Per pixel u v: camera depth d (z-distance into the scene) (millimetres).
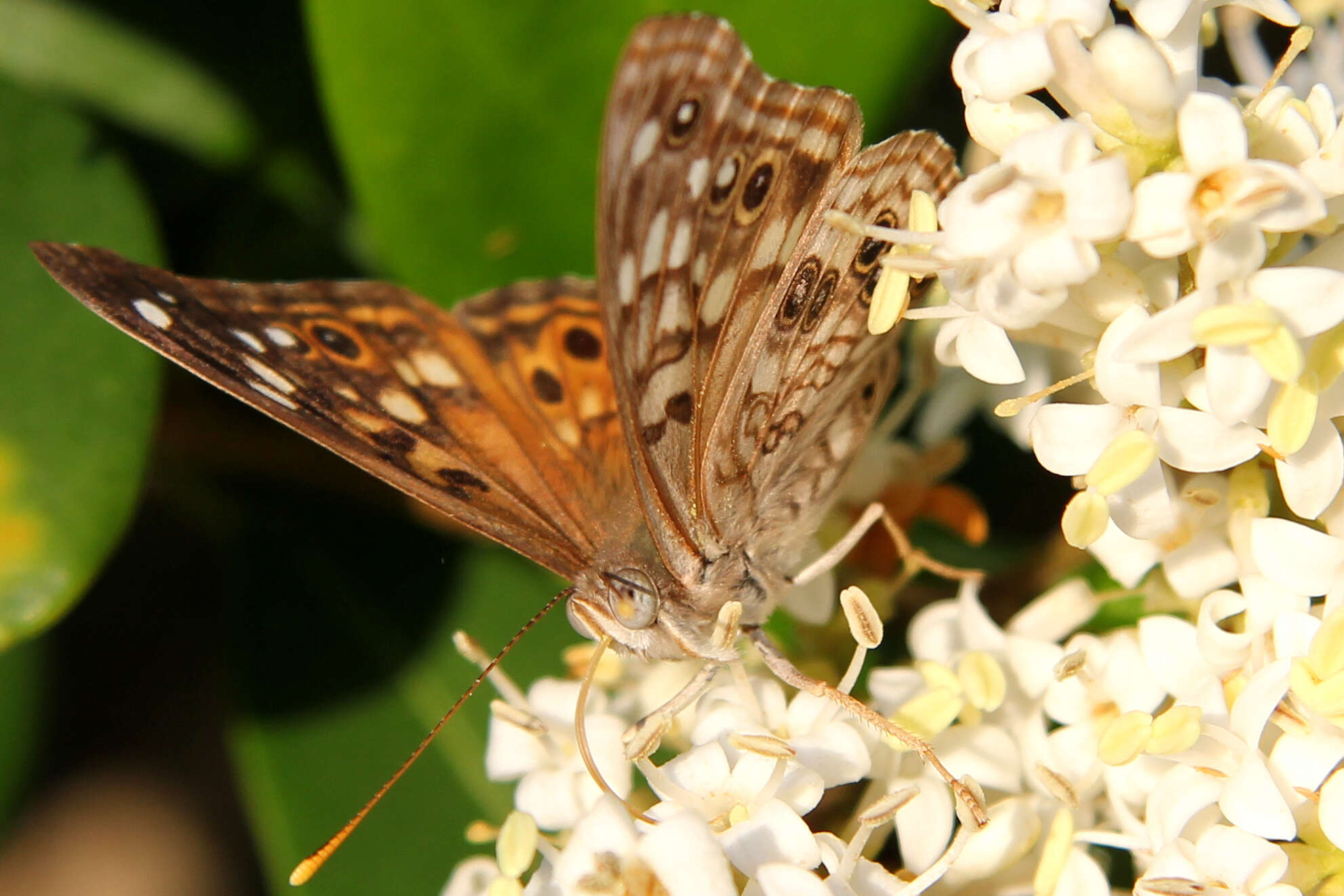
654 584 250
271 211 272
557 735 254
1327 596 242
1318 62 259
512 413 253
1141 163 238
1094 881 246
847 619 255
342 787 266
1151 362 239
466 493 251
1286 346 235
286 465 272
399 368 252
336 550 272
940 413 260
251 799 265
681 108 243
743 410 250
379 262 272
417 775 267
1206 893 241
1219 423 240
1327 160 238
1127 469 240
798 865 242
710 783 246
